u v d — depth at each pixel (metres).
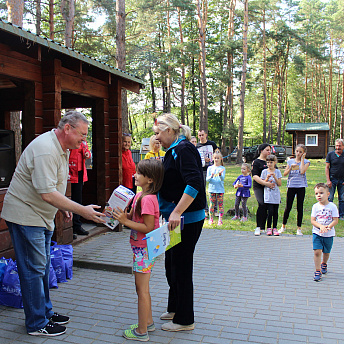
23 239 3.03
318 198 4.56
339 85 52.34
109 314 3.55
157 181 3.04
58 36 20.91
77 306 3.73
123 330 3.23
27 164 2.95
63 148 3.05
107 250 5.51
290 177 6.99
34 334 3.11
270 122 43.25
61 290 4.16
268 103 54.06
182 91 36.00
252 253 5.76
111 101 6.87
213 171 7.82
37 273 3.08
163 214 3.22
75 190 5.99
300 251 5.87
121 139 6.98
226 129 35.12
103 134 6.80
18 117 9.09
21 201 3.02
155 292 4.13
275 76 42.91
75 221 6.15
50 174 2.91
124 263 4.88
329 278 4.63
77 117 3.01
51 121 5.14
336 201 10.59
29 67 4.93
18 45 4.57
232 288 4.28
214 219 8.53
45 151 2.91
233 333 3.19
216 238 6.74
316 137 30.45
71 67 5.35
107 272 4.80
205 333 3.19
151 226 2.98
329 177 8.41
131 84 7.19
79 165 5.87
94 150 7.20
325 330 3.26
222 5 32.88
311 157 30.62
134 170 7.32
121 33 15.13
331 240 4.56
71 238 5.64
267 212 7.52
